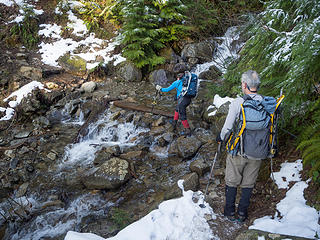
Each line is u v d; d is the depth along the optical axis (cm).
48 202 388
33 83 657
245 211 270
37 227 348
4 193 414
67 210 373
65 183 427
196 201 308
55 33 851
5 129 564
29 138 541
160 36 845
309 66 278
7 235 344
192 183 346
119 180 398
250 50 383
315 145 261
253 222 267
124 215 334
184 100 484
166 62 822
